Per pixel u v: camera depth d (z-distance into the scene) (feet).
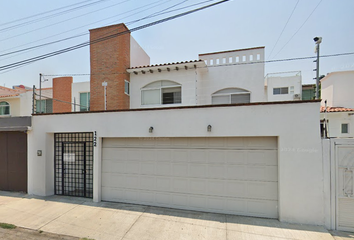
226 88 30.42
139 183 19.56
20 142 23.16
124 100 31.14
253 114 16.26
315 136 15.03
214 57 31.24
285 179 15.47
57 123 21.65
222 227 14.66
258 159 16.66
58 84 42.70
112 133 19.84
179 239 13.17
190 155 18.28
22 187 22.90
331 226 14.53
